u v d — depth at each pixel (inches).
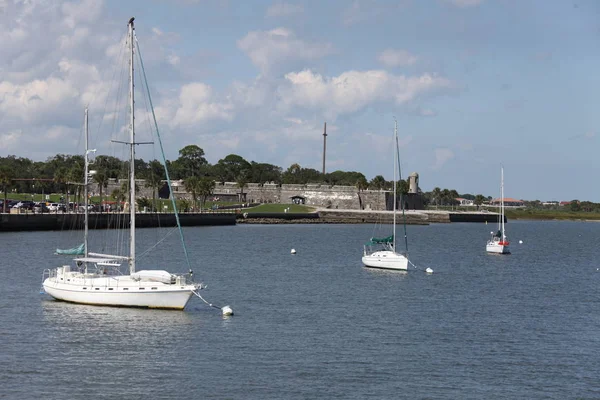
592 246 5802.2
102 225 5940.0
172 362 1608.0
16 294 2356.1
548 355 1724.9
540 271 3590.1
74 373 1521.9
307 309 2260.1
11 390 1414.9
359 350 1738.4
